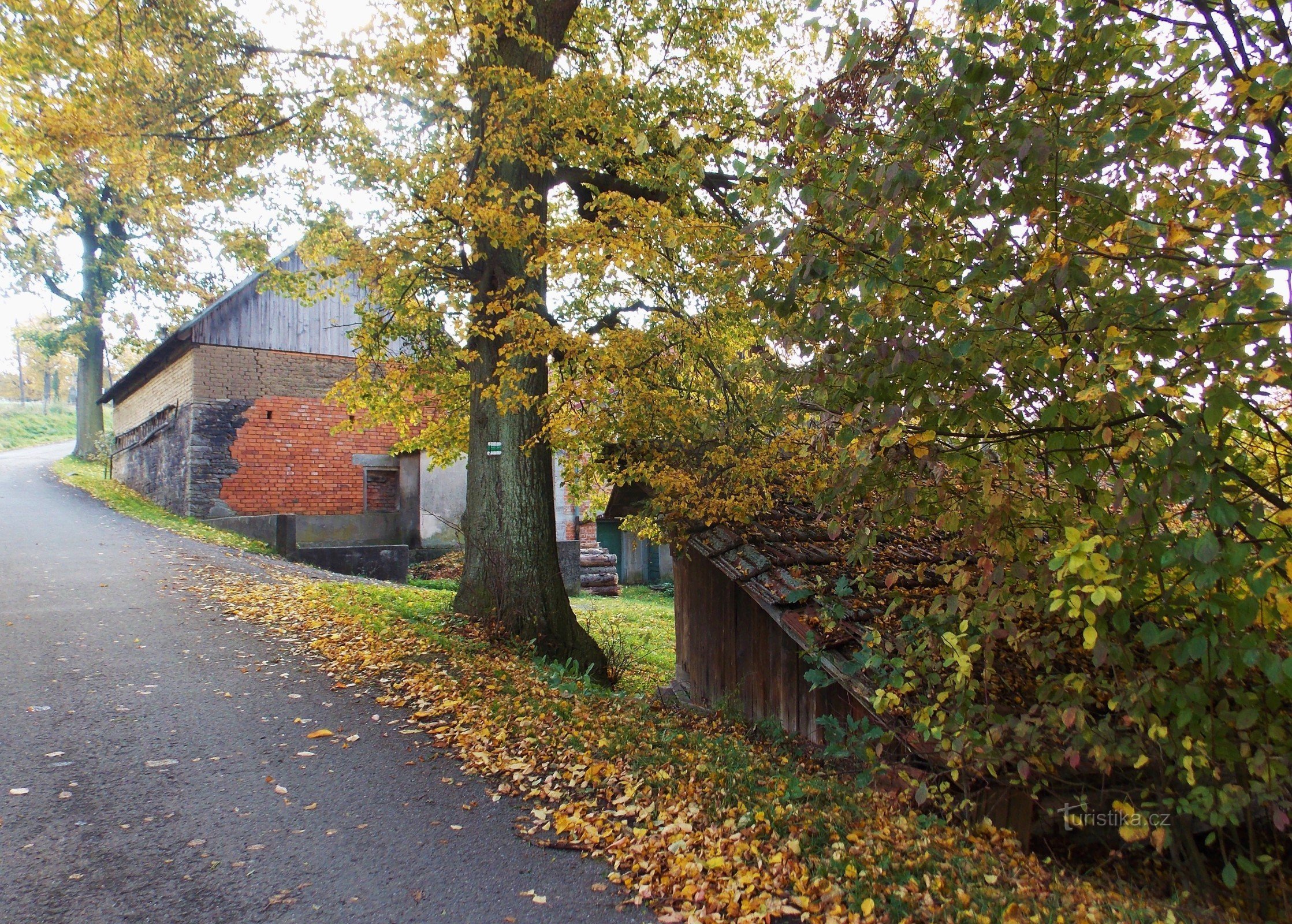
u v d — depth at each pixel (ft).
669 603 60.70
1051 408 11.30
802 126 13.10
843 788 17.04
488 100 28.48
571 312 32.89
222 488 57.41
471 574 30.58
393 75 24.97
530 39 27.37
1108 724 12.34
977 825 15.10
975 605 13.29
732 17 33.09
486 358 30.37
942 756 15.03
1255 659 9.40
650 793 16.03
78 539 43.37
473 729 19.30
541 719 20.30
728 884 12.39
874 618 19.54
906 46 13.65
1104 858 16.11
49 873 12.00
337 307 63.16
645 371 25.38
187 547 43.91
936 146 11.93
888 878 12.32
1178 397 10.36
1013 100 11.85
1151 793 14.28
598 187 31.55
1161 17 11.21
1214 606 9.97
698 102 31.12
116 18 26.18
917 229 11.85
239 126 29.71
